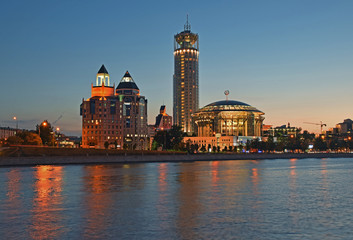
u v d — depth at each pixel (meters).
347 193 67.19
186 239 35.41
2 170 120.81
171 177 98.44
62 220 43.47
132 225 40.97
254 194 65.62
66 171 117.62
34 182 83.81
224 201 57.66
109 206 52.84
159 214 47.12
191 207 52.16
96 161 165.62
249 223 41.94
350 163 186.75
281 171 124.00
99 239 35.41
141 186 77.44
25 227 40.00
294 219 44.09
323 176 103.81
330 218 44.62
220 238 35.75
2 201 57.09
